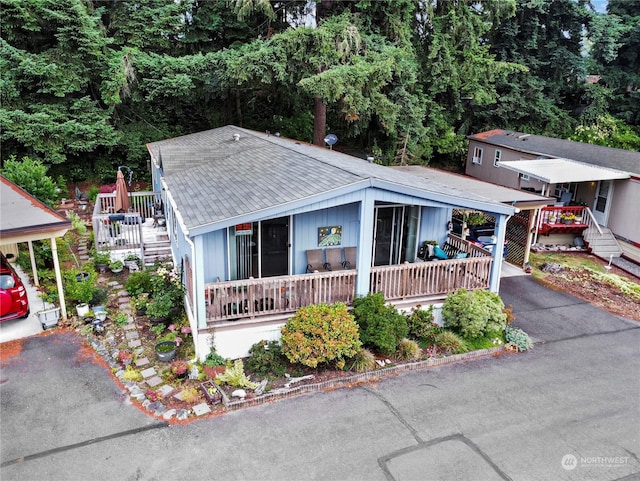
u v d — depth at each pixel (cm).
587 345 1111
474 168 2664
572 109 3253
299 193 965
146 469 688
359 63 2044
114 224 1536
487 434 785
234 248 1061
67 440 738
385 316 995
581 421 827
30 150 2075
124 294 1252
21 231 975
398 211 1217
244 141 1686
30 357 951
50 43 2148
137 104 2433
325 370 942
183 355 978
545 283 1510
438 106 2616
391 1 2258
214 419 802
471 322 1055
